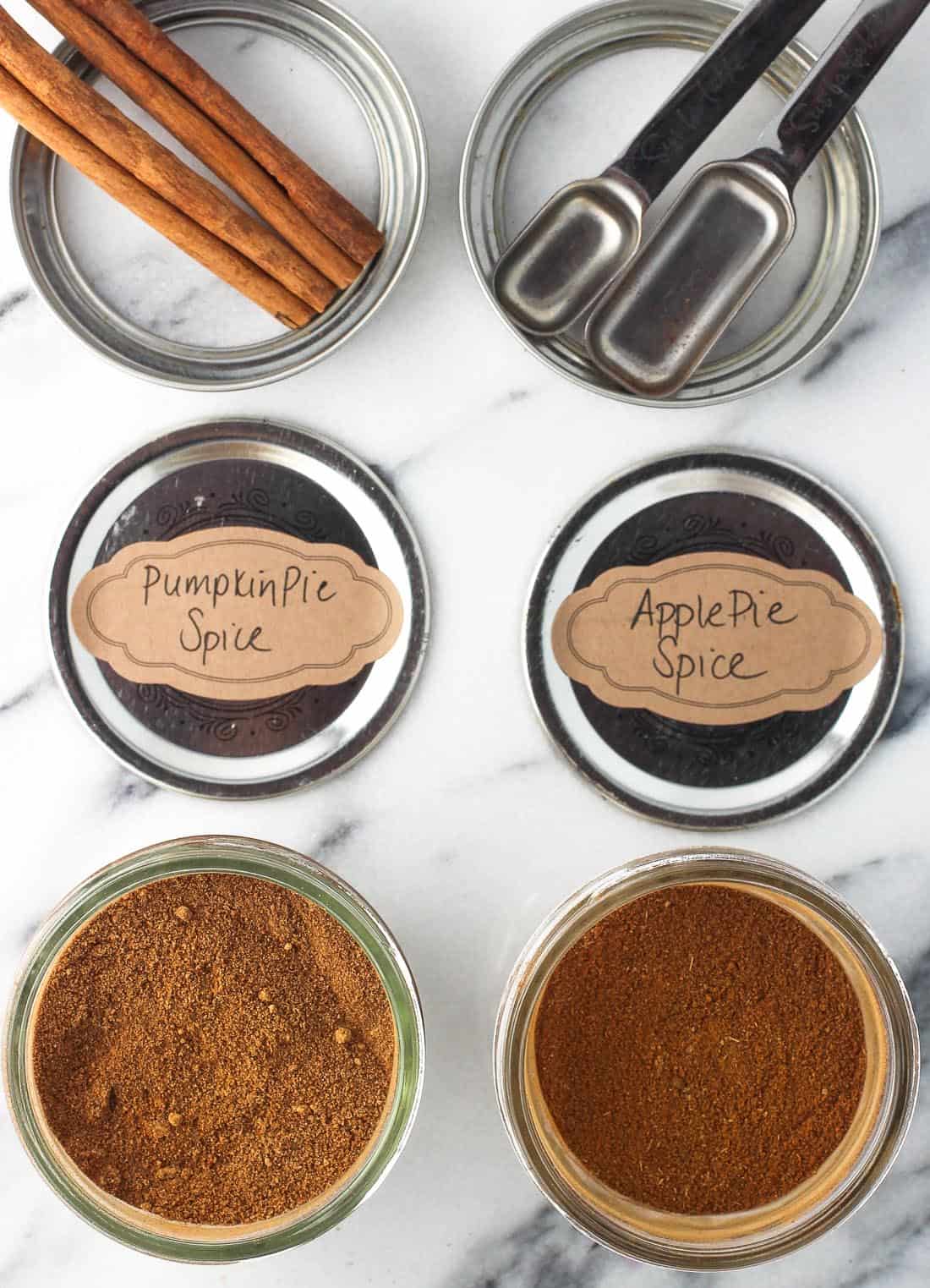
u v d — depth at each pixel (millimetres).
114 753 276
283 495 279
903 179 276
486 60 274
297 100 271
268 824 280
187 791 276
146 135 255
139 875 257
